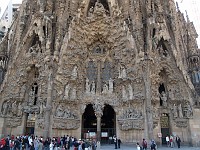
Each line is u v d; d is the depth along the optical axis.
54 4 40.91
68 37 36.75
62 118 33.66
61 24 37.59
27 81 36.28
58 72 34.69
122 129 34.16
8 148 20.64
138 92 33.72
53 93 33.72
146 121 31.78
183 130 34.03
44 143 24.78
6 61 38.19
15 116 33.94
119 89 36.56
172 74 35.88
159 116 33.94
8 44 39.44
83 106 36.25
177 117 34.28
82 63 38.28
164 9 41.47
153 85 33.97
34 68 36.97
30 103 34.88
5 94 34.56
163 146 32.47
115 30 38.66
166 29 37.34
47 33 36.72
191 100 34.66
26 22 39.62
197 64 38.41
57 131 33.19
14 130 33.53
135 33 36.47
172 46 36.66
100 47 40.88
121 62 36.66
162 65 35.81
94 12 39.47
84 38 39.12
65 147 26.41
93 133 36.41
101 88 38.00
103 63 39.66
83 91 37.38
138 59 34.72
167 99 35.75
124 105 35.28
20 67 35.94
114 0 39.56
